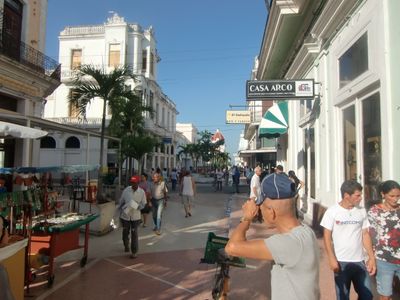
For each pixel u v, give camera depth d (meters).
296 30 12.64
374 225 4.23
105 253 8.44
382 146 6.23
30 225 5.91
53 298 5.65
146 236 10.46
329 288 5.84
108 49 40.59
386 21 6.11
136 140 23.23
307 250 2.28
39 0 18.81
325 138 9.56
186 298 5.64
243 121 27.02
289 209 2.41
